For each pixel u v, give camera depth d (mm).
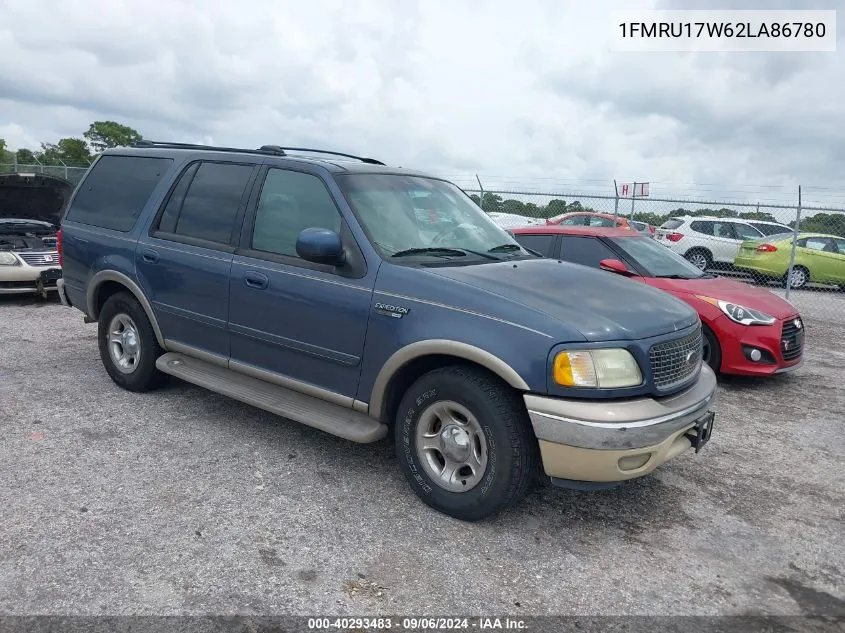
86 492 3605
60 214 9953
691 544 3395
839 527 3645
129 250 4984
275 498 3635
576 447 3072
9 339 7000
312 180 4098
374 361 3611
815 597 2979
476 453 3365
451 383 3354
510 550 3234
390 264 3652
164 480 3793
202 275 4457
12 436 4336
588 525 3533
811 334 9727
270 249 4172
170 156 5066
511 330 3189
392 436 4594
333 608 2719
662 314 3559
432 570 3027
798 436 5129
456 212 4504
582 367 3084
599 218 17328
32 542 3086
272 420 4809
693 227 17688
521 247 4613
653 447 3152
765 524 3648
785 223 14312
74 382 5543
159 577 2865
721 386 6535
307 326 3895
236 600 2734
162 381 5262
